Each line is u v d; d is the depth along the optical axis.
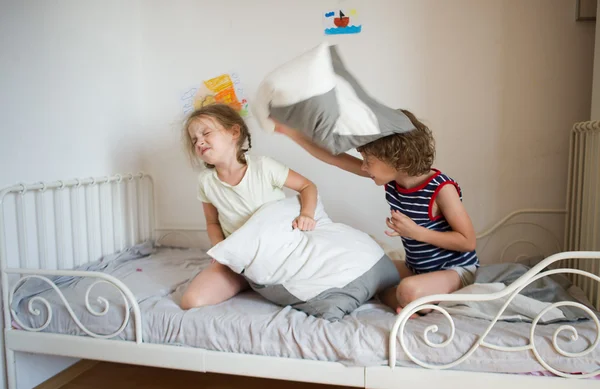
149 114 2.21
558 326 1.16
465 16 1.89
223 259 1.37
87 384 1.69
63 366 1.73
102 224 1.91
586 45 1.83
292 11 2.02
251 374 1.23
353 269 1.35
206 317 1.29
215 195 1.57
